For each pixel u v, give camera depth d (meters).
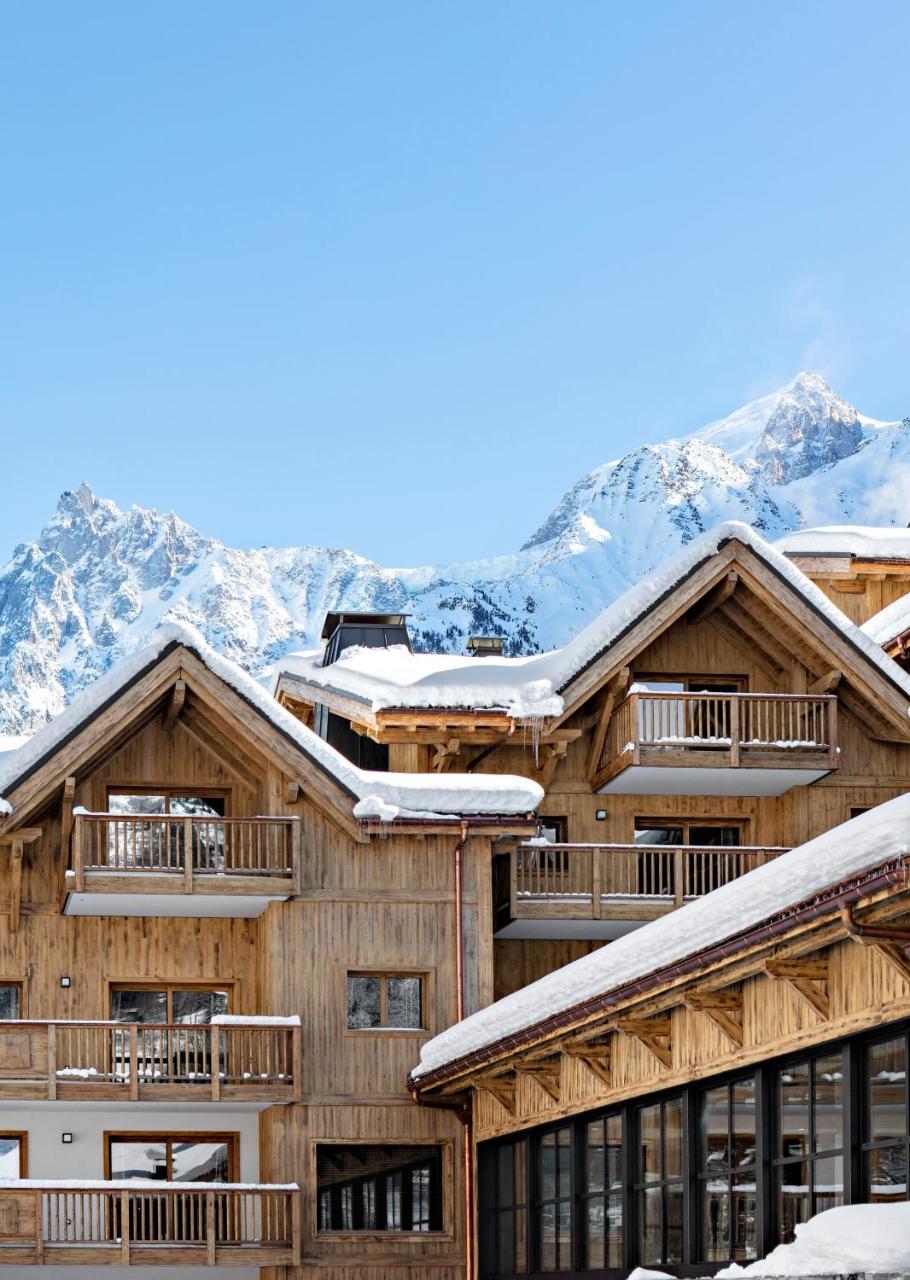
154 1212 35.47
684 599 39.06
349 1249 34.34
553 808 39.72
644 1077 24.72
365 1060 35.38
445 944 36.03
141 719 36.50
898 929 17.31
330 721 44.16
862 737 39.97
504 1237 31.38
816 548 44.56
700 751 38.41
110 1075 34.16
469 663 41.00
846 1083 19.53
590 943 39.06
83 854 34.53
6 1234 32.22
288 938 35.62
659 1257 24.59
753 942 19.08
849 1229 17.45
